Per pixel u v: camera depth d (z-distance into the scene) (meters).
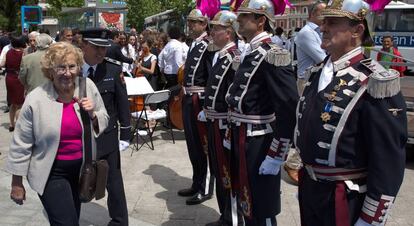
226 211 4.10
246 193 3.37
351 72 2.19
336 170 2.23
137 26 32.56
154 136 7.84
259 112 3.28
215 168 4.07
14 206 4.81
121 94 3.91
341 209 2.21
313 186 2.34
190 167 6.14
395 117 2.07
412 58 18.02
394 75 2.07
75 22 23.09
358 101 2.14
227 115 3.73
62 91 2.98
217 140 3.96
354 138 2.18
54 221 2.97
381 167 2.10
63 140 2.98
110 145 3.85
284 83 3.05
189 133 4.91
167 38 10.71
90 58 3.75
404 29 17.95
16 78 8.33
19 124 2.95
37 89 3.00
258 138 3.30
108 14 17.92
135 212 4.66
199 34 5.00
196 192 5.03
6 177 5.67
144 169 6.07
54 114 2.93
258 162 3.30
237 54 3.94
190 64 4.90
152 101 7.14
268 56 3.10
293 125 3.08
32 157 2.97
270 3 3.28
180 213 4.64
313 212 2.37
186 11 21.31
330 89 2.22
